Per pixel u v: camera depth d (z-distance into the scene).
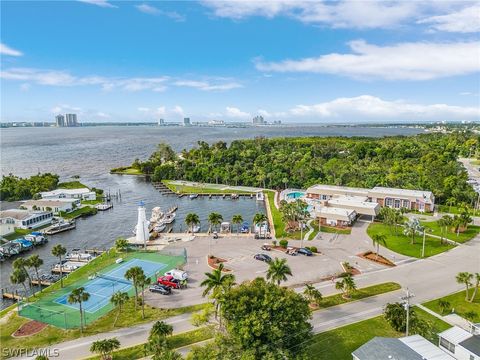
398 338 49.75
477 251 92.44
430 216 126.88
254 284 51.38
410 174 167.62
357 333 56.53
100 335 58.72
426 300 67.31
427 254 90.81
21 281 73.12
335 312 63.41
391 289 71.88
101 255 99.50
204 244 104.62
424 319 59.41
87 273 86.50
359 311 63.62
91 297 73.44
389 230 110.81
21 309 69.00
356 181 170.75
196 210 154.75
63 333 59.69
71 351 54.41
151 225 127.44
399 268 82.81
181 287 75.88
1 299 79.94
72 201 154.75
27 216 128.50
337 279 77.50
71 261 98.44
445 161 194.88
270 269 66.06
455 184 148.62
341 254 92.69
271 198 168.50
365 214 124.06
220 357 43.94
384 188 152.88
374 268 83.31
